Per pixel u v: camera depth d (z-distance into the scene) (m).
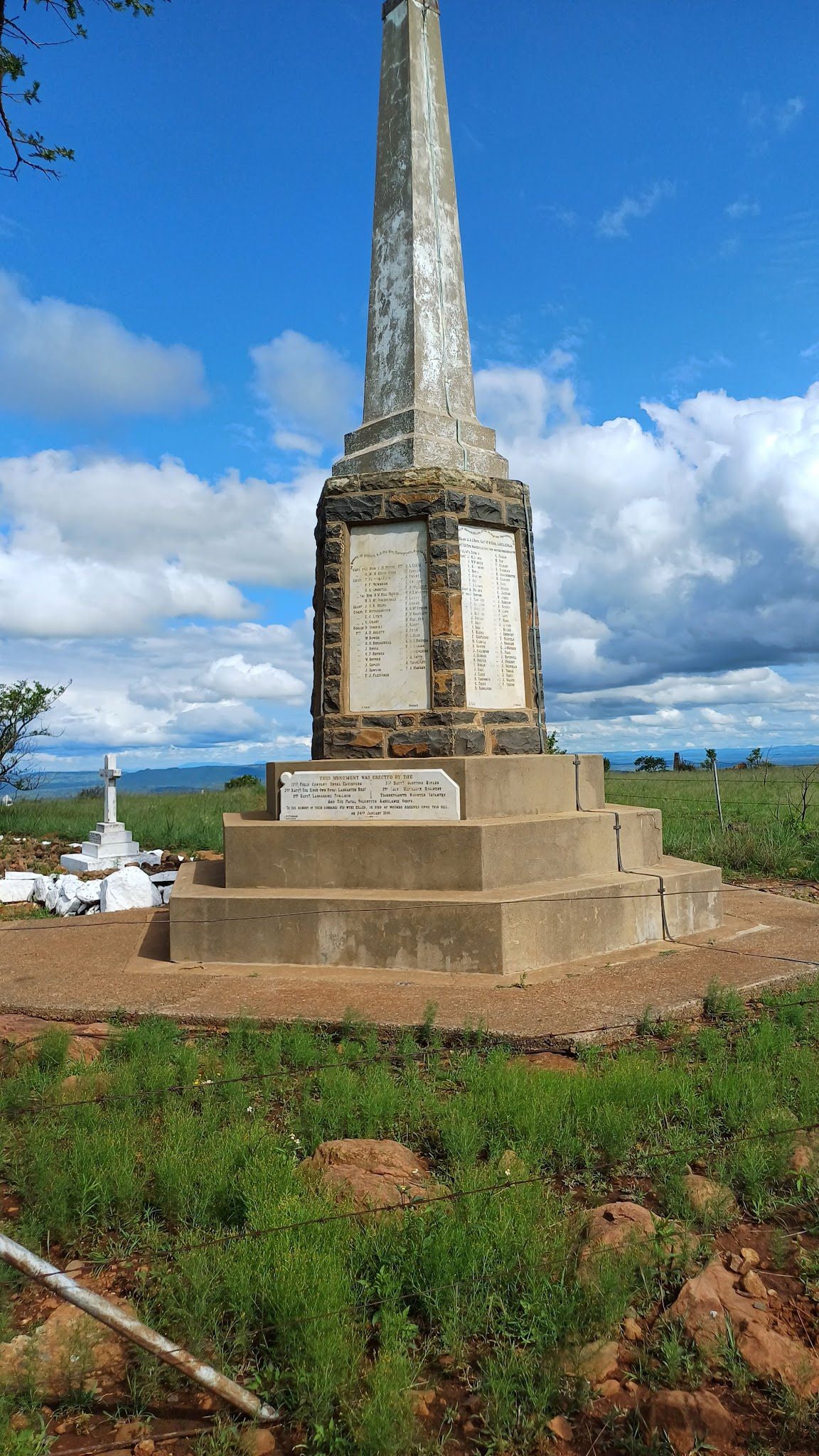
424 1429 2.43
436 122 9.37
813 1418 2.44
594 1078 4.39
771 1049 4.93
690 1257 3.09
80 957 7.32
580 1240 3.11
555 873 7.58
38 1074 4.63
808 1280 3.01
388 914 6.78
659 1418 2.40
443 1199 3.23
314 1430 2.41
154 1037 5.16
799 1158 3.69
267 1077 4.67
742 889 10.26
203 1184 3.45
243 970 6.77
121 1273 3.09
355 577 8.43
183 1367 2.30
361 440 9.03
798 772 26.72
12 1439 2.33
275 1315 2.69
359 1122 4.10
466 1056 4.98
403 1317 2.71
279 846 7.46
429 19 9.49
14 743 20.11
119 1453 2.37
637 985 6.15
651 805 17.94
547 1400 2.48
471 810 7.53
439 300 9.08
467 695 8.28
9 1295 2.96
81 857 13.88
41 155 5.63
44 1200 3.34
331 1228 3.07
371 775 7.73
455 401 8.99
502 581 8.68
